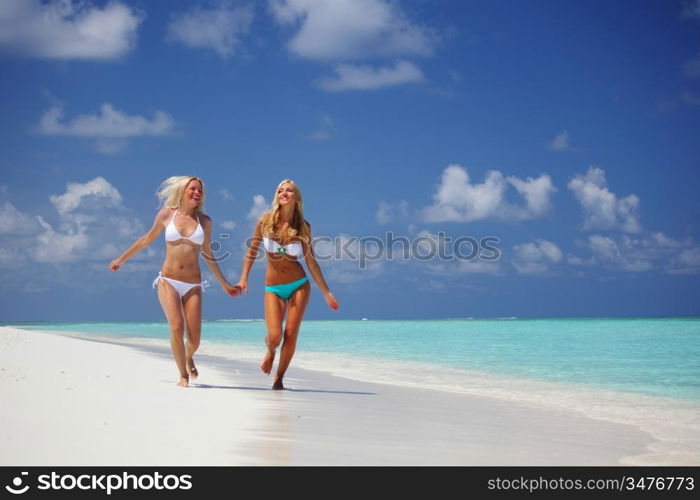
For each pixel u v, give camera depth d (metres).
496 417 5.73
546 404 6.56
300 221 7.51
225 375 8.74
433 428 5.11
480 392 7.45
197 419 4.98
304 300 7.45
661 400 6.88
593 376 9.20
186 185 7.44
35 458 3.69
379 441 4.55
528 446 4.57
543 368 10.31
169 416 5.03
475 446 4.52
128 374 7.93
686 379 8.77
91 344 14.16
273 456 4.00
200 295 7.52
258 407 5.77
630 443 4.75
